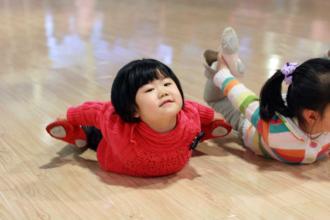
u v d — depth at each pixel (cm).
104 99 200
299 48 304
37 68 247
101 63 260
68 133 142
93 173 136
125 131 125
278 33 354
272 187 130
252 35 345
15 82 221
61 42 314
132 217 114
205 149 154
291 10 489
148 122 124
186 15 441
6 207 118
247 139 150
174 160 132
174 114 123
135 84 124
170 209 118
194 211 117
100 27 373
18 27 367
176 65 255
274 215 116
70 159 145
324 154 146
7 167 139
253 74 239
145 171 132
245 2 552
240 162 145
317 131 133
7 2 520
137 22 399
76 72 241
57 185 129
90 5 508
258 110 140
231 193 126
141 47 302
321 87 122
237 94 147
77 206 119
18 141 156
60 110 185
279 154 141
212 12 464
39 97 200
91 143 149
